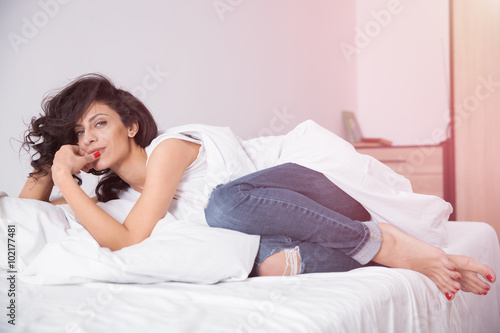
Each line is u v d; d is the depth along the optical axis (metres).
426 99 3.98
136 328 0.71
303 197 1.14
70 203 1.18
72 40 1.93
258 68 3.06
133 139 1.38
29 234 1.10
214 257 1.01
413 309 0.98
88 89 1.30
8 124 1.72
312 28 3.65
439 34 3.90
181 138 1.32
